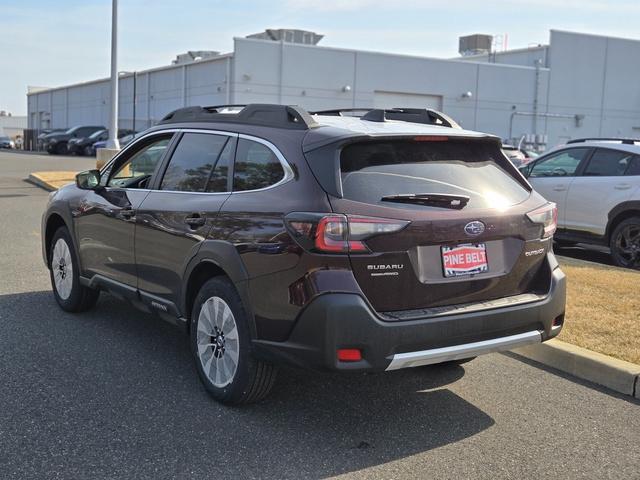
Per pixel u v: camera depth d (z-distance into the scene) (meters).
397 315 3.79
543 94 45.31
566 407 4.57
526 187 4.54
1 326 6.00
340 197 3.76
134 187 5.60
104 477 3.48
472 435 4.12
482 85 43.66
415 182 4.02
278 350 3.90
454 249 3.97
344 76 39.66
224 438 3.96
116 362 5.18
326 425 4.20
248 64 37.09
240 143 4.54
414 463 3.74
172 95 43.41
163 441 3.90
